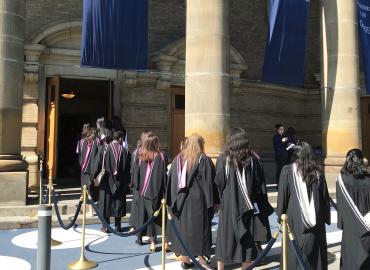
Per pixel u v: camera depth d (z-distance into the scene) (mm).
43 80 12789
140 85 13812
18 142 8914
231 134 5469
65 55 12945
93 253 6695
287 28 11070
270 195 11289
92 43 8805
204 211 5738
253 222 5352
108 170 7871
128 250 6887
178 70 14211
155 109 13969
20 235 7762
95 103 21000
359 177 4754
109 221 8562
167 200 6031
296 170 4828
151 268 5930
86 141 8867
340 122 12789
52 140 12406
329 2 13156
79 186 12961
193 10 9859
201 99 9602
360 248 4598
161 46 14336
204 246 5691
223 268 5562
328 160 12805
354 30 13023
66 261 6238
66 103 20500
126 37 9109
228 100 9844
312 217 4672
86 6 8789
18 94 8883
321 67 13617
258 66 16156
